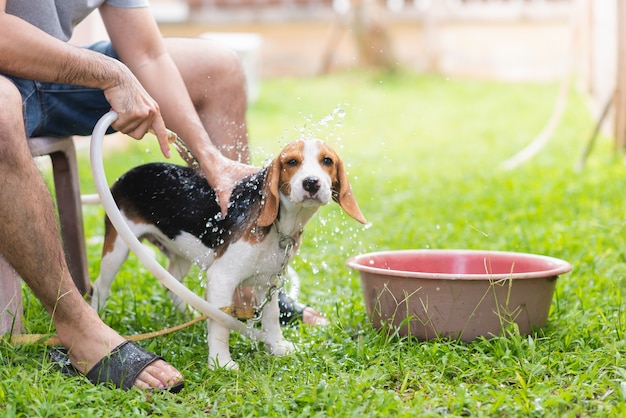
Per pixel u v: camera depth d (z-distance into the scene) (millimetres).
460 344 2920
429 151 8344
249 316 3018
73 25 3199
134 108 2773
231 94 3412
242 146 3455
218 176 2938
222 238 2820
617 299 3318
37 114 3074
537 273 2893
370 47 15023
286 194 2695
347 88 13422
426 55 15297
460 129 9742
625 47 6664
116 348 2648
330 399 2426
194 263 3002
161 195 3010
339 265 4176
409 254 3381
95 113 3195
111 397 2500
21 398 2416
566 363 2732
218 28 16094
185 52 3365
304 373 2703
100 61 2766
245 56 11312
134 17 3166
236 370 2717
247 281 2887
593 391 2508
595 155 7215
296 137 2924
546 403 2385
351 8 14852
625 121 6957
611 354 2770
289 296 3484
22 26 2670
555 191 5820
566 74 7379
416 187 6480
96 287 3248
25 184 2525
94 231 5055
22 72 2701
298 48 15875
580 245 4270
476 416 2346
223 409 2445
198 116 3363
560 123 9523
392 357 2818
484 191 6102
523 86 13344
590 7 9547
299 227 2818
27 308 3236
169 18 16094
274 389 2564
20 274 2613
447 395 2523
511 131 9398
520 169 6957
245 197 2830
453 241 4656
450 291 2893
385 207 5699
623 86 6777
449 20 15289
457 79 14641
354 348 2867
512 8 15133
